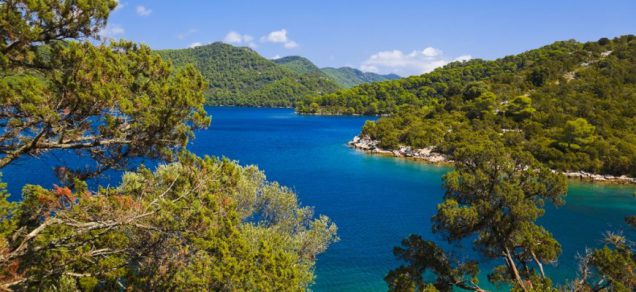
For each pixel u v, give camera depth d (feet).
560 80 398.21
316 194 186.60
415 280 61.16
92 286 37.78
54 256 35.42
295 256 71.36
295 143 375.45
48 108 27.96
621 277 56.03
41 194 32.12
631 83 360.28
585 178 227.40
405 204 170.30
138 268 40.78
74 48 29.89
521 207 56.59
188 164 37.91
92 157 35.99
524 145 261.65
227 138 412.77
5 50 28.55
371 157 296.92
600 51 462.60
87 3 30.48
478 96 395.34
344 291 93.25
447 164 269.85
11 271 30.86
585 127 250.16
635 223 66.80
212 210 36.65
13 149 30.89
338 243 122.72
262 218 88.84
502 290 93.86
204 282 37.86
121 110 31.09
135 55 34.58
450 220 58.39
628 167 223.71
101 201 32.45
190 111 36.68
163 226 34.14
